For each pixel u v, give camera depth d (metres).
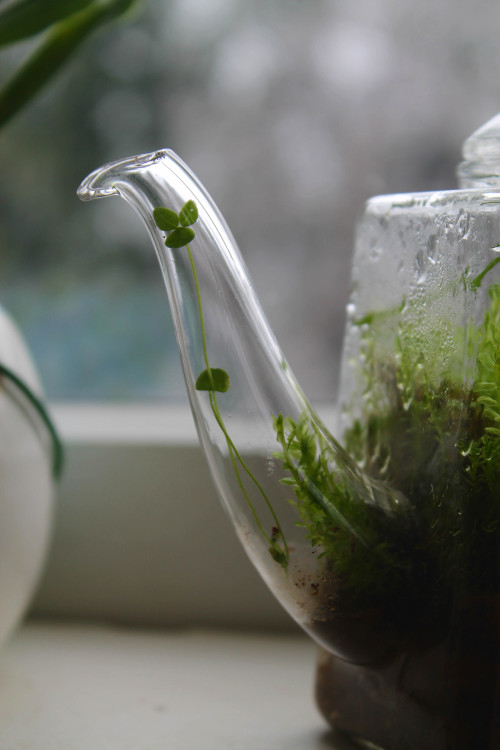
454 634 0.27
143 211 0.27
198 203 0.27
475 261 0.27
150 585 0.37
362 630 0.27
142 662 0.35
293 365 0.41
